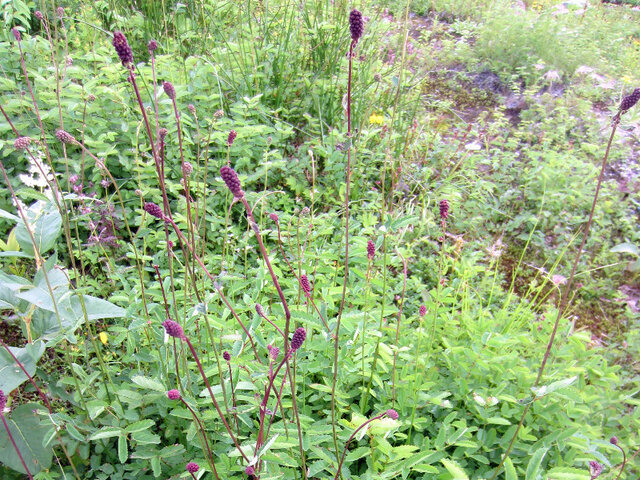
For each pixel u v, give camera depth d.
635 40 6.77
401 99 4.10
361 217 2.90
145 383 1.61
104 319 2.39
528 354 2.36
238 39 3.94
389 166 3.52
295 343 1.30
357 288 2.05
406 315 2.79
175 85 3.17
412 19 6.78
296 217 2.76
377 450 1.80
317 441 1.67
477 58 5.77
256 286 2.14
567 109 4.71
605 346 2.99
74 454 1.89
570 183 3.96
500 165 4.18
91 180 2.99
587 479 1.58
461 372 2.14
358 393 2.05
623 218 3.71
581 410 1.93
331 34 4.07
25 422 1.81
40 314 1.90
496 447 2.00
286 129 3.36
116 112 3.16
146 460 1.84
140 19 4.02
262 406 1.50
